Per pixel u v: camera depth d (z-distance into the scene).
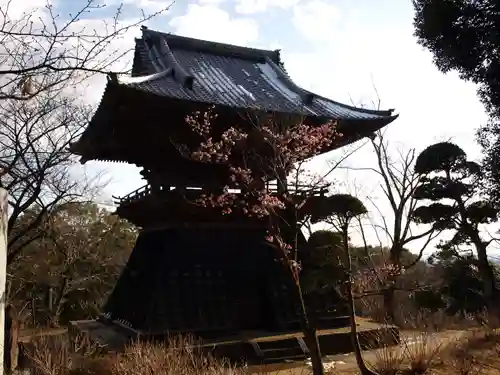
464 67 13.88
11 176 17.53
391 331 15.21
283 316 16.61
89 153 17.86
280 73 20.72
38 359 11.23
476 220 20.34
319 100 18.70
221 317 16.17
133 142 16.38
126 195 18.58
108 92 13.11
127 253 40.94
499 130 13.72
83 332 16.28
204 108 14.81
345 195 14.43
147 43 19.72
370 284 15.59
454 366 11.16
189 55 20.39
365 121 17.41
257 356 14.17
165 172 16.94
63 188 27.36
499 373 10.95
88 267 37.25
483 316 17.41
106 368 11.50
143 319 15.41
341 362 13.82
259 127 14.11
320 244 15.22
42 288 34.66
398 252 22.02
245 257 17.70
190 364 10.84
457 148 20.58
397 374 10.95
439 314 20.33
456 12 13.01
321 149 16.66
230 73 19.97
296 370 13.11
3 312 4.22
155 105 14.23
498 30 12.55
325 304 17.36
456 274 22.05
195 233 17.05
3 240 4.12
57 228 30.20
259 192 14.02
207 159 15.47
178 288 16.02
